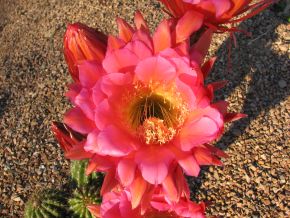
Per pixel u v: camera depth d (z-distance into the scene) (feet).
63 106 2.16
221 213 1.79
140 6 2.43
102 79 0.92
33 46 2.43
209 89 0.91
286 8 2.34
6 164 2.01
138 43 0.92
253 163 1.90
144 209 0.92
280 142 1.94
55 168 1.97
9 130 2.12
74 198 1.59
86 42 1.00
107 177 0.94
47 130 2.10
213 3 0.94
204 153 0.93
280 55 2.21
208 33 0.97
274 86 2.11
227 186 1.85
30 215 1.61
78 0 2.53
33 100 2.21
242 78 2.14
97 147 0.90
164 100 1.03
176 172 0.94
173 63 0.94
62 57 2.34
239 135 1.97
